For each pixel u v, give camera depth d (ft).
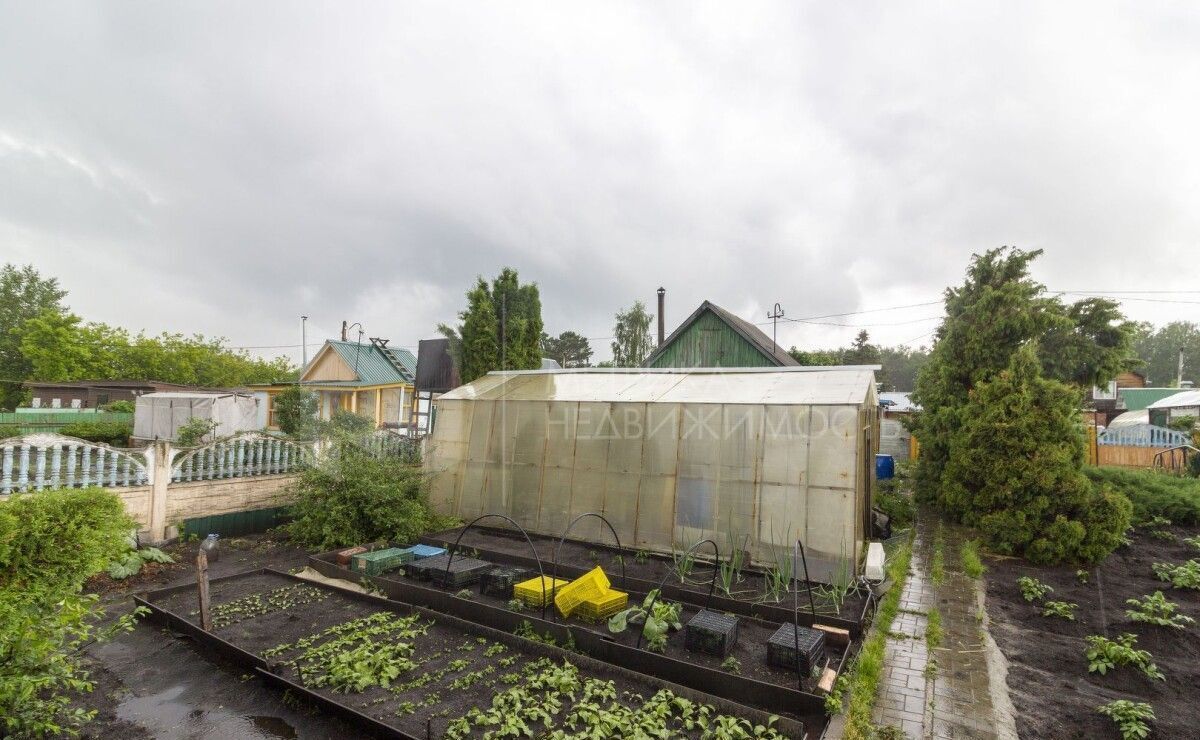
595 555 29.22
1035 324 44.34
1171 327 243.81
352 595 24.54
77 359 124.06
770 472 27.96
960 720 15.57
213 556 30.27
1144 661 18.08
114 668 18.47
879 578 24.66
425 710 15.62
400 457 42.24
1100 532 30.01
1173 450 60.08
